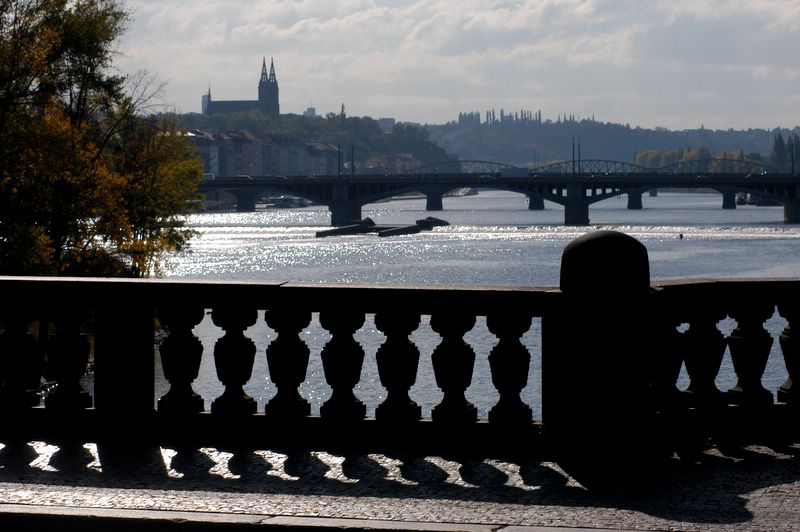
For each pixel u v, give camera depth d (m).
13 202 54.12
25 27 55.09
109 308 12.73
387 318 12.26
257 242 187.00
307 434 12.47
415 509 9.92
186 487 10.74
